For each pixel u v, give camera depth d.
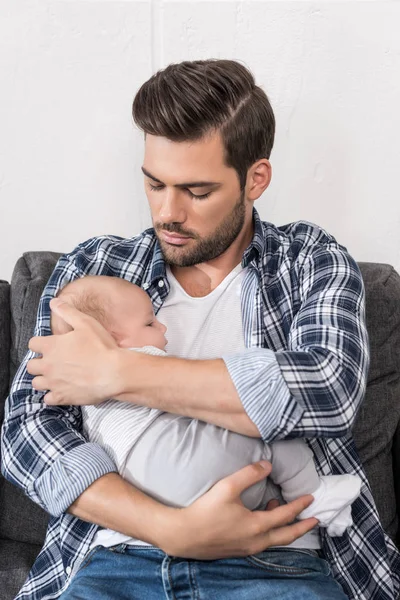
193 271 1.33
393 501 1.43
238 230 1.26
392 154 1.65
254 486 1.09
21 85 1.65
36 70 1.64
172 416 1.12
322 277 1.24
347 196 1.69
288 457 1.10
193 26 1.60
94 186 1.71
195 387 1.05
